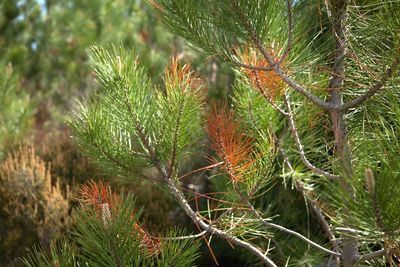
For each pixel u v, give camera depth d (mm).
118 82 2355
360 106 2117
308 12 2041
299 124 2643
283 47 2109
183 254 2037
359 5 2104
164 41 6645
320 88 2135
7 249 4047
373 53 2035
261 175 2461
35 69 9430
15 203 4137
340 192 1651
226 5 1867
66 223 4039
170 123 2389
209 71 4348
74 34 9406
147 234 2369
